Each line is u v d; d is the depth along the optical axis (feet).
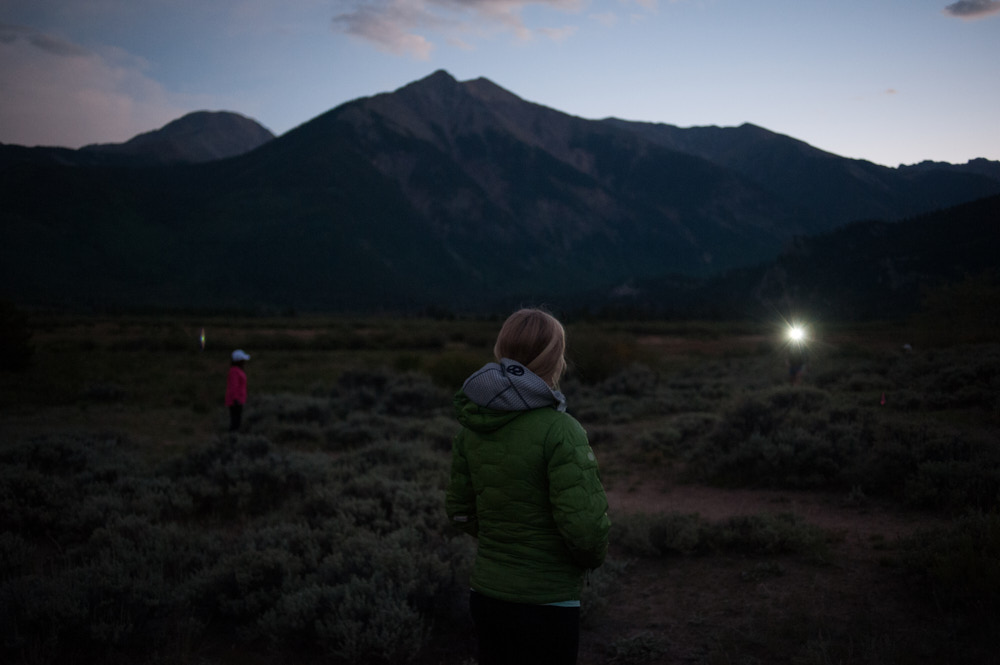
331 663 12.72
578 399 58.29
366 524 19.61
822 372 58.23
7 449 27.30
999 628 11.61
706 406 50.39
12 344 85.20
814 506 22.57
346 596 13.52
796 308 563.07
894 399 38.42
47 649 12.15
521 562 6.61
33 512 20.35
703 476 28.17
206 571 15.37
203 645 13.41
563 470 6.41
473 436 7.11
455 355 73.20
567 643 6.64
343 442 40.88
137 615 13.24
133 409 58.03
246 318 373.81
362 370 65.51
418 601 14.55
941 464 21.48
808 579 15.56
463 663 12.85
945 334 92.17
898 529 19.04
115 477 26.16
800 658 11.59
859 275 625.82
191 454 28.09
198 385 77.46
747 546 18.26
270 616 13.43
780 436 27.43
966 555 13.74
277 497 24.85
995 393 35.73
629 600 15.64
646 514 21.02
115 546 16.81
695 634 13.46
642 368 71.92
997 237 562.25
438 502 20.76
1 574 15.87
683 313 436.76
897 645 11.59
